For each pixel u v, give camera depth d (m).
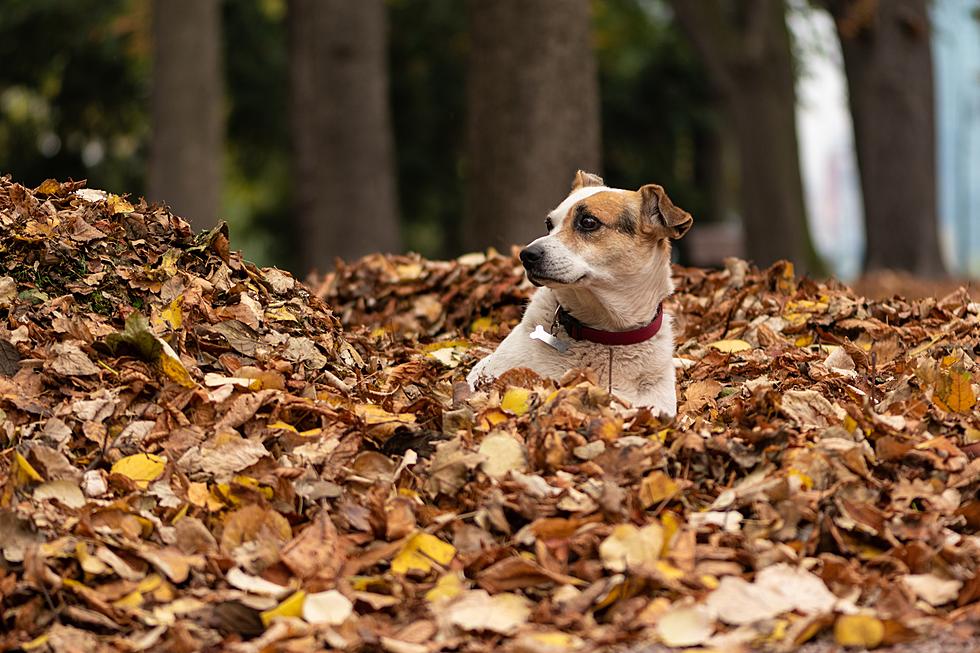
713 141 31.42
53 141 30.80
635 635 3.83
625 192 6.07
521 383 5.59
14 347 5.30
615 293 5.95
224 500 4.54
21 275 5.80
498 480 4.66
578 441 4.86
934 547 4.31
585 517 4.42
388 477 4.74
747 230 20.70
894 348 7.06
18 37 28.27
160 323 5.65
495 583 4.12
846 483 4.66
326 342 6.26
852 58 23.36
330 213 19.41
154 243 6.35
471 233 14.39
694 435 4.90
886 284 14.52
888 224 22.53
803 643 3.84
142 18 24.11
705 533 4.38
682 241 27.70
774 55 20.23
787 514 4.44
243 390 5.27
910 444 4.84
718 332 7.79
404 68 29.23
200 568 4.18
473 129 14.30
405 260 9.34
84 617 3.90
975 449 5.04
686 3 20.41
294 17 21.88
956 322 7.41
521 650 3.67
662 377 6.11
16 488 4.39
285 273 6.82
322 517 4.36
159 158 18.55
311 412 5.19
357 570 4.20
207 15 18.64
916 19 22.06
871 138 22.64
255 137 30.22
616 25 27.97
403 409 5.45
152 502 4.50
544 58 13.81
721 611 3.92
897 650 3.76
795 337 7.46
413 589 4.11
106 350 5.38
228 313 5.97
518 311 8.45
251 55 28.42
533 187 13.87
